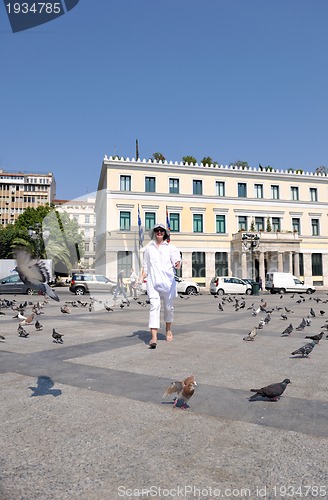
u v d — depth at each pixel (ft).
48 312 45.62
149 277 22.36
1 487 7.23
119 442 9.20
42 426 10.18
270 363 17.83
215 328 30.94
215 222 144.87
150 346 21.47
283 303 68.90
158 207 137.08
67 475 7.68
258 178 151.53
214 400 12.37
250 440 9.34
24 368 16.66
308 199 156.66
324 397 12.75
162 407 11.69
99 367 16.81
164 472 7.80
